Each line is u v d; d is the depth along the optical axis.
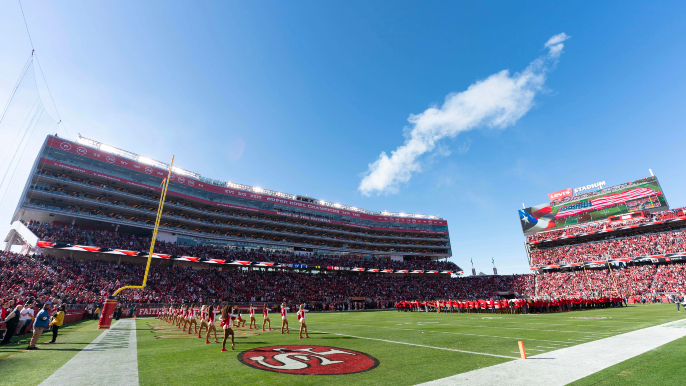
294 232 71.69
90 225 46.88
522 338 14.11
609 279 61.06
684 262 55.72
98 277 37.09
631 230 65.38
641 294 53.47
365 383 7.09
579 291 62.00
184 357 10.23
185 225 57.25
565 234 73.50
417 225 86.69
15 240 45.91
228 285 48.44
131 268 42.38
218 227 59.53
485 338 14.50
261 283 52.78
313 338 15.30
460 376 7.55
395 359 9.87
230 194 63.22
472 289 72.62
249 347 12.40
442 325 21.61
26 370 8.06
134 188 51.03
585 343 11.97
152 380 7.32
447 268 80.12
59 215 43.09
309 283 59.03
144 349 11.84
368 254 79.62
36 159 41.69
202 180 60.69
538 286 69.25
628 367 7.94
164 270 45.09
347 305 53.16
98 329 19.41
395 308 57.16
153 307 35.50
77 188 45.22
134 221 49.50
